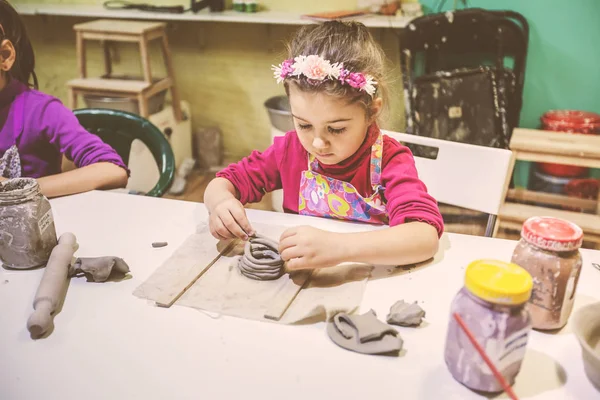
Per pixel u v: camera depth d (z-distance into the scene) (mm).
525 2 2762
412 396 693
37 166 1548
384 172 1182
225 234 1053
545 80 2896
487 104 2740
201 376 729
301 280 935
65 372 737
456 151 1338
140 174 2094
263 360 756
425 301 893
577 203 2609
